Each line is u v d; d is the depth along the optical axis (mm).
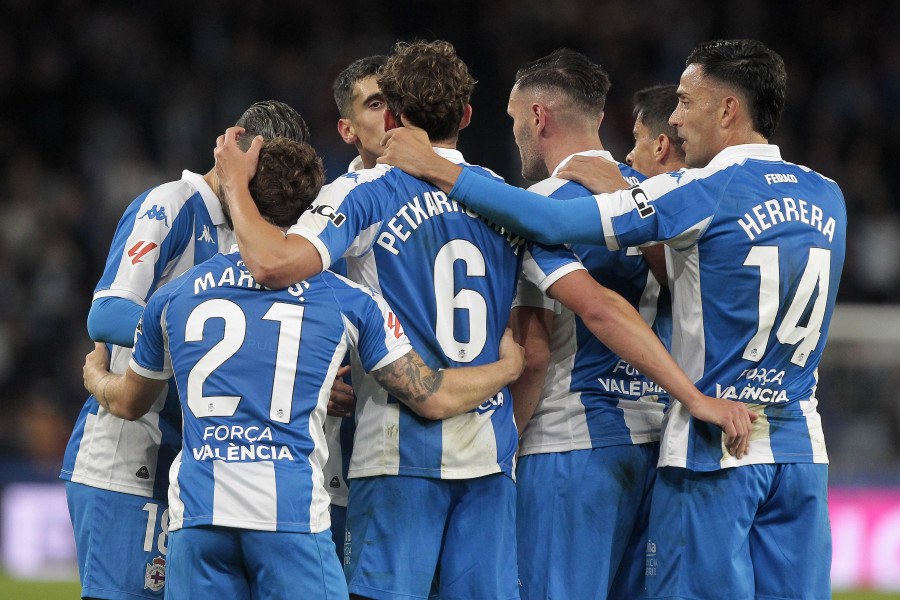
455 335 11773
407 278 11672
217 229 13469
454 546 11844
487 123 49781
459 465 11664
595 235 11852
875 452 33594
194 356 10891
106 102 49156
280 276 10867
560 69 13305
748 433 11719
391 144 12000
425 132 12039
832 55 53562
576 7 51656
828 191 12336
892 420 34219
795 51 53562
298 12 51031
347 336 11219
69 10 50594
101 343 13398
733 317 11867
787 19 53812
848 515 29766
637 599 13281
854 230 48812
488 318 11938
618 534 12977
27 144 48750
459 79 12008
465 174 11789
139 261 12727
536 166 13672
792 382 12133
